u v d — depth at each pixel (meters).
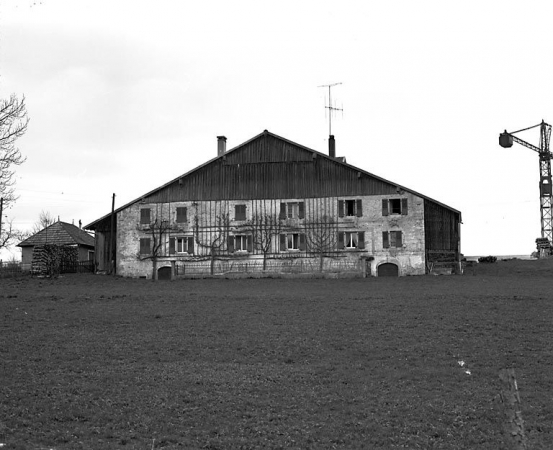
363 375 25.88
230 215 68.38
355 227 66.50
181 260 68.31
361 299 42.78
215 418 21.17
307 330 33.41
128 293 48.75
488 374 25.88
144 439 19.34
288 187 68.06
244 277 62.78
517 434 12.80
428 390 24.06
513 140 106.25
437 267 65.50
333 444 19.27
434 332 32.53
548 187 105.12
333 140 76.19
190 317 37.16
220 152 73.19
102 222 71.38
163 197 69.50
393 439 19.61
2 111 39.59
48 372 25.83
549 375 25.59
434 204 66.31
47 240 82.19
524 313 36.53
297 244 67.31
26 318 36.97
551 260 82.69
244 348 30.08
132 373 25.84
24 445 18.25
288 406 22.33
